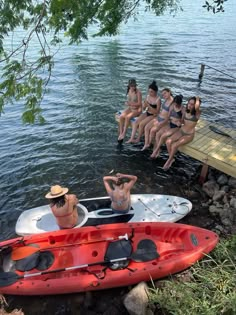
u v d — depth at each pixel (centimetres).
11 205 512
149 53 1328
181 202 489
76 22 426
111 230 418
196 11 2438
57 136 709
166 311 333
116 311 347
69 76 1070
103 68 1151
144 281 367
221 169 518
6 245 392
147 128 618
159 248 400
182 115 562
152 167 601
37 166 605
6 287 356
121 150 654
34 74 322
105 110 831
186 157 631
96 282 356
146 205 482
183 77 1055
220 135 596
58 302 360
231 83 1008
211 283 330
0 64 1009
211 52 1332
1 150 656
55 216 421
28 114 302
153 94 603
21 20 322
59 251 396
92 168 599
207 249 388
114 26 524
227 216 471
